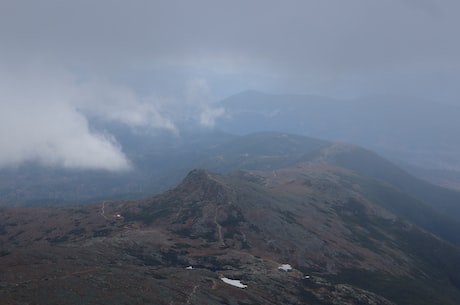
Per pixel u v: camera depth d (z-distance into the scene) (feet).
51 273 427.74
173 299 414.62
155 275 499.10
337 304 582.35
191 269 587.68
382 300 643.45
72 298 362.12
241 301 479.00
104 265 517.14
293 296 574.56
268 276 631.97
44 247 558.56
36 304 336.08
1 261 460.55
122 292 399.24
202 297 444.96
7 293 347.77
